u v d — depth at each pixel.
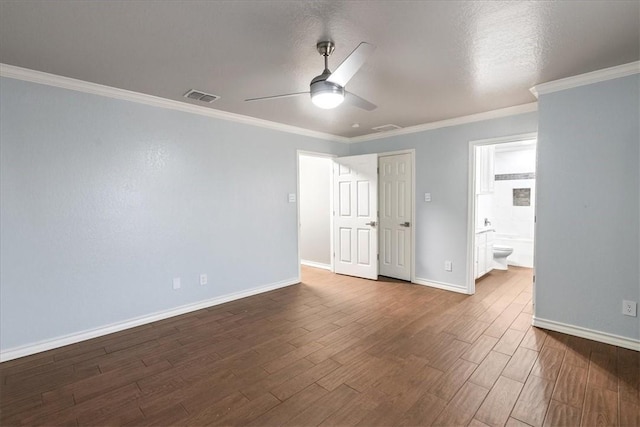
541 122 2.95
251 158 4.14
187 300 3.59
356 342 2.79
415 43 2.16
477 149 4.81
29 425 1.81
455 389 2.09
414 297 4.01
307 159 5.89
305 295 4.15
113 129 3.04
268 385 2.17
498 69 2.59
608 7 1.76
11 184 2.55
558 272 2.92
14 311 2.58
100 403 2.00
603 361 2.40
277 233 4.47
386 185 4.96
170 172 3.42
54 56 2.33
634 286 2.57
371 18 1.86
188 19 1.86
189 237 3.59
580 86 2.75
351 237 5.14
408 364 2.41
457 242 4.20
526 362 2.41
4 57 2.34
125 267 3.14
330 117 4.06
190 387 2.15
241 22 1.90
